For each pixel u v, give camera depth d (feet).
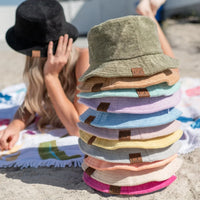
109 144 5.21
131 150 5.25
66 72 8.29
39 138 8.44
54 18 7.50
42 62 8.13
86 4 39.11
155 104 5.17
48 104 8.82
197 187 5.82
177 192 5.67
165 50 8.78
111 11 40.11
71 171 6.84
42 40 7.55
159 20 28.89
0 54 27.50
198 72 16.02
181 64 18.39
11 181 6.47
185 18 37.29
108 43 5.21
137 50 5.15
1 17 30.55
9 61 24.17
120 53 5.15
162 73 5.29
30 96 8.57
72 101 8.64
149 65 5.08
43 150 7.73
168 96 5.42
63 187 6.09
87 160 5.78
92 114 5.60
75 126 7.61
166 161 5.37
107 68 5.11
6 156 7.65
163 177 5.42
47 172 6.82
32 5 7.72
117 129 5.21
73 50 8.34
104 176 5.55
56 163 7.11
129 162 5.14
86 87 5.50
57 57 7.47
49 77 7.58
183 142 7.70
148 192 5.60
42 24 7.39
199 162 6.81
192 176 6.23
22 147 8.06
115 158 5.22
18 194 5.90
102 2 39.63
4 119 10.35
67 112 7.58
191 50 22.62
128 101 5.13
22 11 7.58
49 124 9.35
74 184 6.20
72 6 38.88
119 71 5.02
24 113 9.02
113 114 5.27
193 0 37.47
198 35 27.78
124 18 5.12
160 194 5.63
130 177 5.37
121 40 5.13
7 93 12.95
